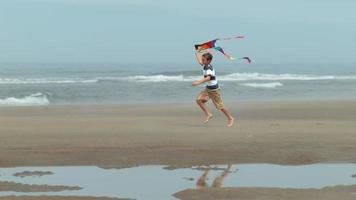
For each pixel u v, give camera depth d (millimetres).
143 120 19547
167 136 14852
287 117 21406
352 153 12852
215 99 17250
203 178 10180
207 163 11578
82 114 22875
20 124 17828
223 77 70812
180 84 51594
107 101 35125
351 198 8727
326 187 9453
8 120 19281
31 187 9242
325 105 28406
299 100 34344
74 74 76438
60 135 14977
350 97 40281
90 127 17031
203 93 17438
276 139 14516
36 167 11008
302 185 9688
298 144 13812
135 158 11914
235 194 8883
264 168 11195
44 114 22719
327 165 11633
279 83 57031
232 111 24297
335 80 66375
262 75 76062
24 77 66375
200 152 12617
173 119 20109
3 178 9984
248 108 26125
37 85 47125
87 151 12547
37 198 8391
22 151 12469
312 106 27625
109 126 17359
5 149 12656
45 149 12711
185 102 33250
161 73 75250
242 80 63469
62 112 23906
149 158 11938
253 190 9117
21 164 11250
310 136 15133
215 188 9227
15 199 8312
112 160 11703
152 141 13938
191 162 11633
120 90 43438
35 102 33500
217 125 17734
